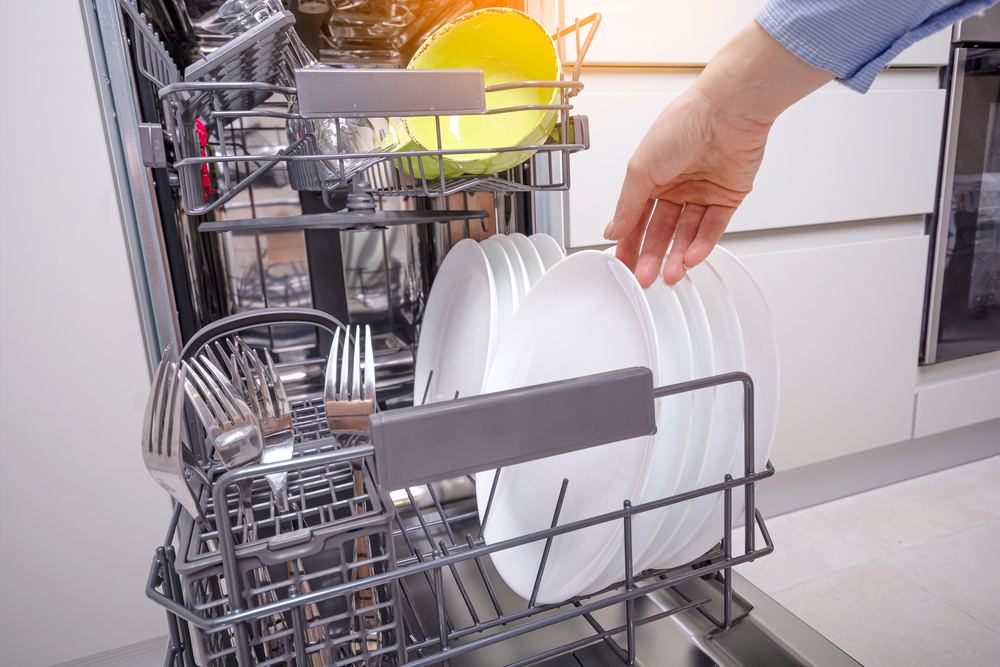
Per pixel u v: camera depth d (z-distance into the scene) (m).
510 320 0.59
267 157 0.42
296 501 0.49
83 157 0.70
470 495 0.67
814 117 1.08
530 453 0.31
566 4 0.87
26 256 0.69
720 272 0.50
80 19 0.67
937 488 1.38
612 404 0.32
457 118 0.55
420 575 0.53
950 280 1.29
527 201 0.88
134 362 0.76
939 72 1.20
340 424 0.44
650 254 0.51
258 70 0.55
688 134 0.50
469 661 0.44
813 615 0.97
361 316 0.94
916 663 0.86
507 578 0.51
